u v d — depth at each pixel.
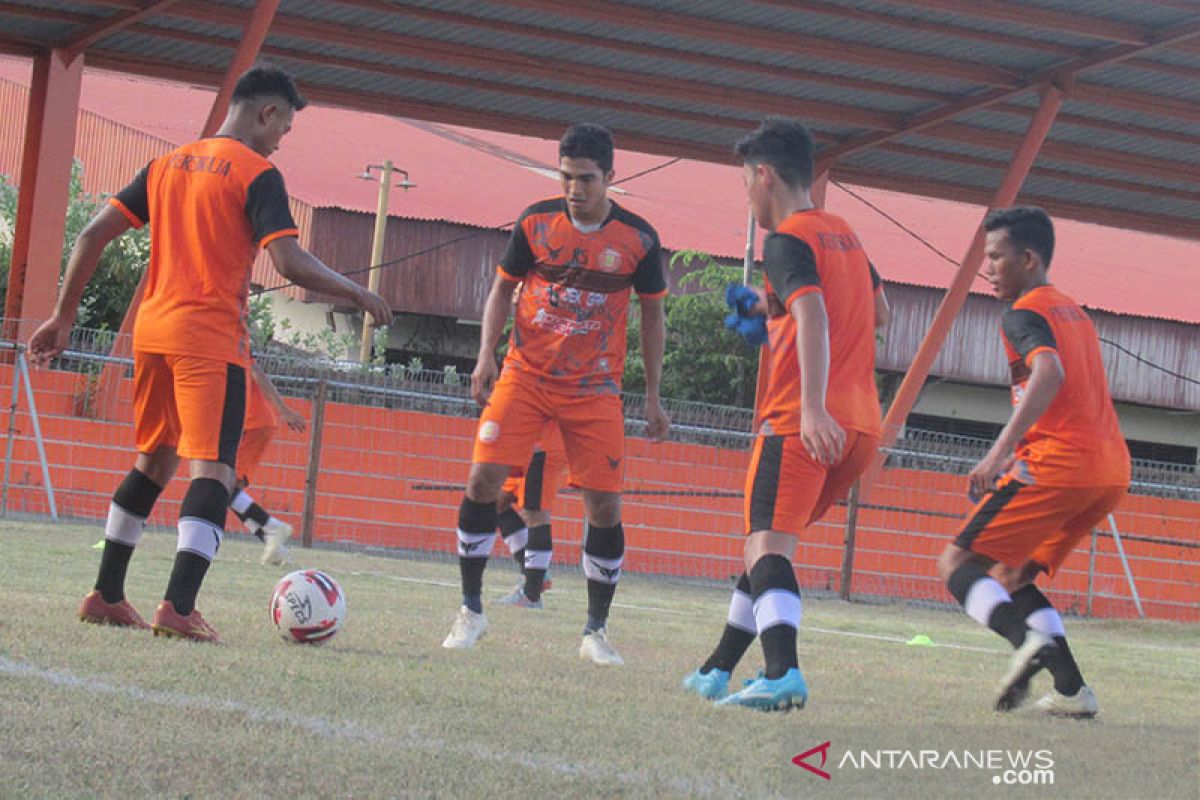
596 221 14.20
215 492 11.95
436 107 49.16
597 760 7.62
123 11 40.78
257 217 11.85
